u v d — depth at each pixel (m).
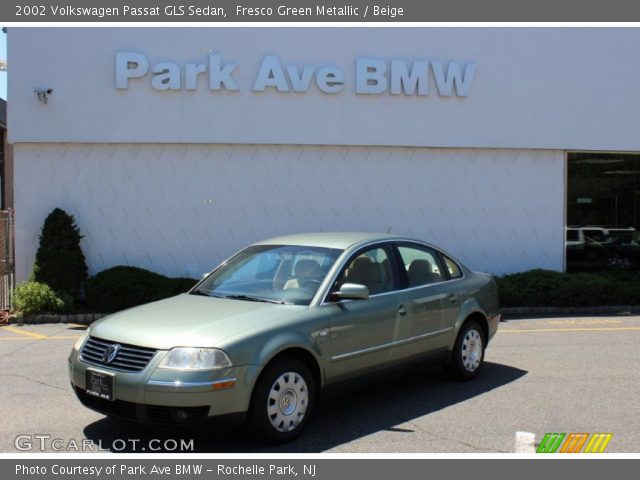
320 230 12.64
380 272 6.33
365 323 5.87
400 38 12.72
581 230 13.61
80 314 11.02
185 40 12.16
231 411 4.81
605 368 7.85
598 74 13.38
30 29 11.86
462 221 13.06
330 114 12.50
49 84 11.91
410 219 12.89
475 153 13.11
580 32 13.28
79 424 5.68
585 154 13.59
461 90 12.83
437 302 6.73
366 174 12.75
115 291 11.12
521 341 9.56
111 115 12.05
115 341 5.07
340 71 12.45
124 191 12.20
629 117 13.51
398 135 12.70
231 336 4.93
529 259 13.32
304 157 12.58
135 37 12.07
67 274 11.48
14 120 11.87
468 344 7.21
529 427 5.66
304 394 5.30
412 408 6.21
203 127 12.22
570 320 11.53
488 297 7.52
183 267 12.33
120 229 12.20
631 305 12.62
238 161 12.43
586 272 13.50
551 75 13.21
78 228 12.07
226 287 6.24
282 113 12.38
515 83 13.09
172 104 12.15
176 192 12.30
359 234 6.79
